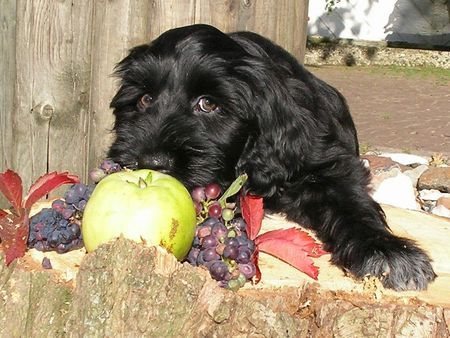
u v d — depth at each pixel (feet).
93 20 4.35
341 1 13.73
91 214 2.97
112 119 4.39
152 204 2.94
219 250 3.02
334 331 3.00
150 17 4.35
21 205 3.16
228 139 3.52
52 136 4.42
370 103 9.93
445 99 10.40
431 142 7.95
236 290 3.03
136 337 2.92
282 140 3.64
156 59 3.60
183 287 2.91
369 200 3.59
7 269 3.07
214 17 4.35
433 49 13.43
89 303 2.95
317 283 3.13
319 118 3.87
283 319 2.96
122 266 2.93
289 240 3.18
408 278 3.17
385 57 13.16
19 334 3.03
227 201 3.53
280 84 3.67
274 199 3.66
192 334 2.93
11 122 4.42
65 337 2.99
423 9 13.70
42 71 4.34
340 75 11.94
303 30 4.61
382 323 2.98
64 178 3.18
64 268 3.10
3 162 4.45
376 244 3.26
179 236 2.96
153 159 3.35
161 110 3.52
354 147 4.30
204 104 3.57
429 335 2.98
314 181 3.66
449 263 3.39
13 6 4.31
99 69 4.37
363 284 3.14
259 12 4.42
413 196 5.23
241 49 3.66
